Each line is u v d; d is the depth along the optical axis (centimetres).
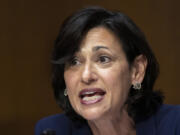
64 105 392
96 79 325
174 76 1188
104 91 328
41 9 1221
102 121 359
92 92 328
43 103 1220
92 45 323
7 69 1195
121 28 334
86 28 326
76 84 334
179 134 357
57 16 1229
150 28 1197
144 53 350
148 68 364
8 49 1197
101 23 330
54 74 369
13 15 1200
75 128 406
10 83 1196
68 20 338
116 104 336
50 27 1228
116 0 1198
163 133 364
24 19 1209
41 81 1220
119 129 372
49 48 1223
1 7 1189
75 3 1223
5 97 1189
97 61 328
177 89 1187
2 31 1191
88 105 332
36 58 1220
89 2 1213
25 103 1208
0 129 1175
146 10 1197
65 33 331
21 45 1207
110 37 329
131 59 342
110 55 326
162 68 1189
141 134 369
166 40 1194
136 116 372
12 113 1194
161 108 388
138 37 345
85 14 332
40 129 427
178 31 1191
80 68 332
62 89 381
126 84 342
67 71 341
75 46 326
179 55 1189
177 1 1189
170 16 1190
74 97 340
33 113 1211
